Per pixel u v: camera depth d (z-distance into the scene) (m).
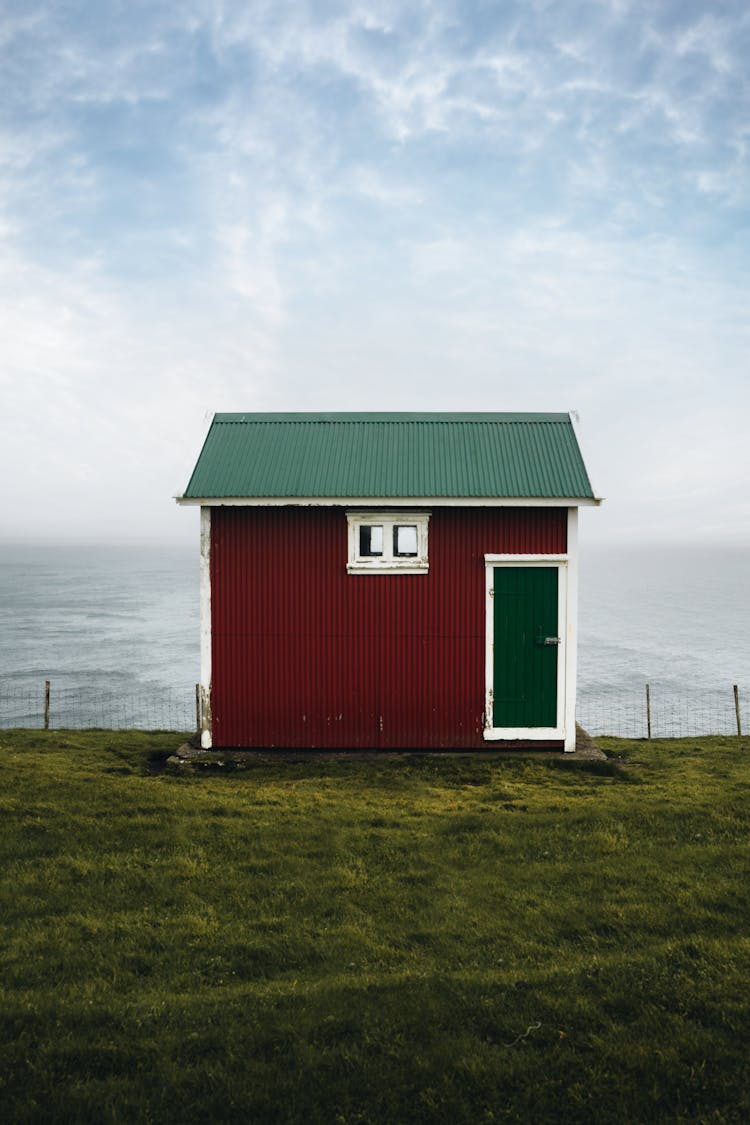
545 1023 5.35
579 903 7.45
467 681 13.46
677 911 7.15
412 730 13.46
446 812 10.38
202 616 13.52
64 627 97.62
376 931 6.93
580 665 65.88
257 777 12.39
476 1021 5.39
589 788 11.66
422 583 13.45
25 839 8.86
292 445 14.20
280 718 13.49
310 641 13.46
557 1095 4.72
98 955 6.36
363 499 13.07
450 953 6.51
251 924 7.00
